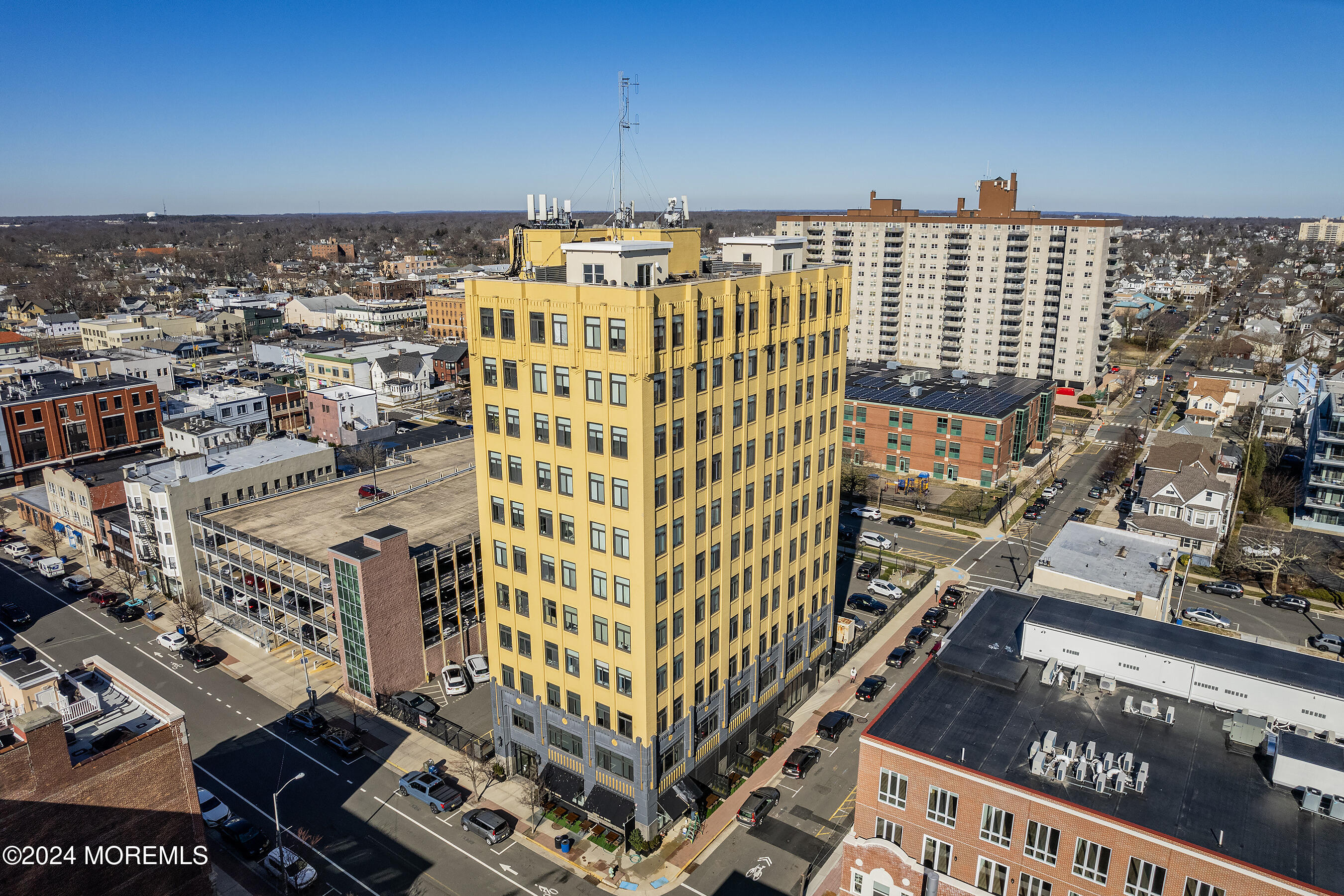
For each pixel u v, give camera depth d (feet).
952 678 179.22
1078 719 162.61
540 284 168.35
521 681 200.23
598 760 189.37
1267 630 296.10
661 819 186.19
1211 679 164.96
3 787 129.59
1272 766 144.56
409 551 245.65
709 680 196.13
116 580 327.88
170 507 293.43
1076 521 399.65
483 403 185.68
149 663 269.44
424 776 206.08
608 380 162.30
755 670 213.87
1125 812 134.62
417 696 240.73
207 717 238.68
